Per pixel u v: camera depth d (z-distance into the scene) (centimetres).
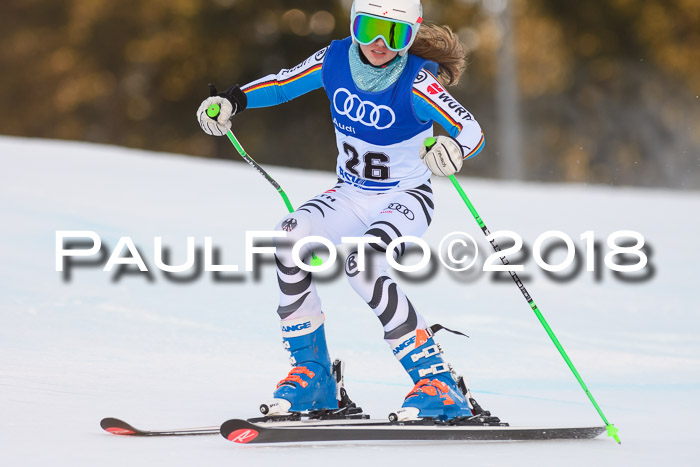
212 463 1118
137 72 11419
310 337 1401
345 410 1411
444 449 1252
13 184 3619
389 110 1395
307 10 11150
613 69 11600
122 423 1245
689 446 1314
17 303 2133
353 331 2222
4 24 11500
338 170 1496
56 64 11394
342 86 1418
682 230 3847
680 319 2547
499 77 10531
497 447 1278
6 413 1332
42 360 1716
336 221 1438
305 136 11119
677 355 2164
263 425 1253
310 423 1307
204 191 3928
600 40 11606
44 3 11462
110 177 4066
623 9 11494
